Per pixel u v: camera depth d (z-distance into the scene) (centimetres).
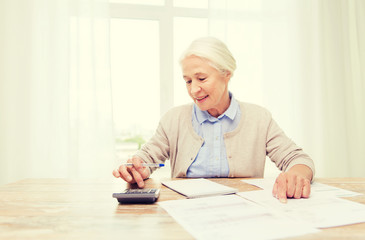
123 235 43
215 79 94
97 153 196
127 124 217
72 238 42
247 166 108
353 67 229
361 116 227
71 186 82
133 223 48
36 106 193
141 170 84
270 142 112
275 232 43
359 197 66
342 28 223
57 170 194
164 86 221
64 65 195
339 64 220
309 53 218
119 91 216
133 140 219
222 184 82
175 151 118
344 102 220
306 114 215
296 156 97
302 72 217
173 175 118
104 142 197
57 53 194
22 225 48
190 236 42
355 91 229
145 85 221
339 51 220
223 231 44
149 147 115
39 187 81
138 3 220
